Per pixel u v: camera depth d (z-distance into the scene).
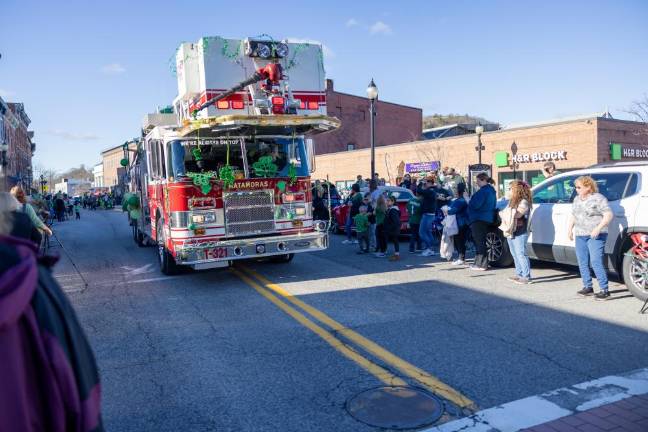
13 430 1.72
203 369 5.07
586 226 7.36
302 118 8.74
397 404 4.21
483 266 9.59
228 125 8.55
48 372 1.81
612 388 4.37
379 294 7.92
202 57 9.09
